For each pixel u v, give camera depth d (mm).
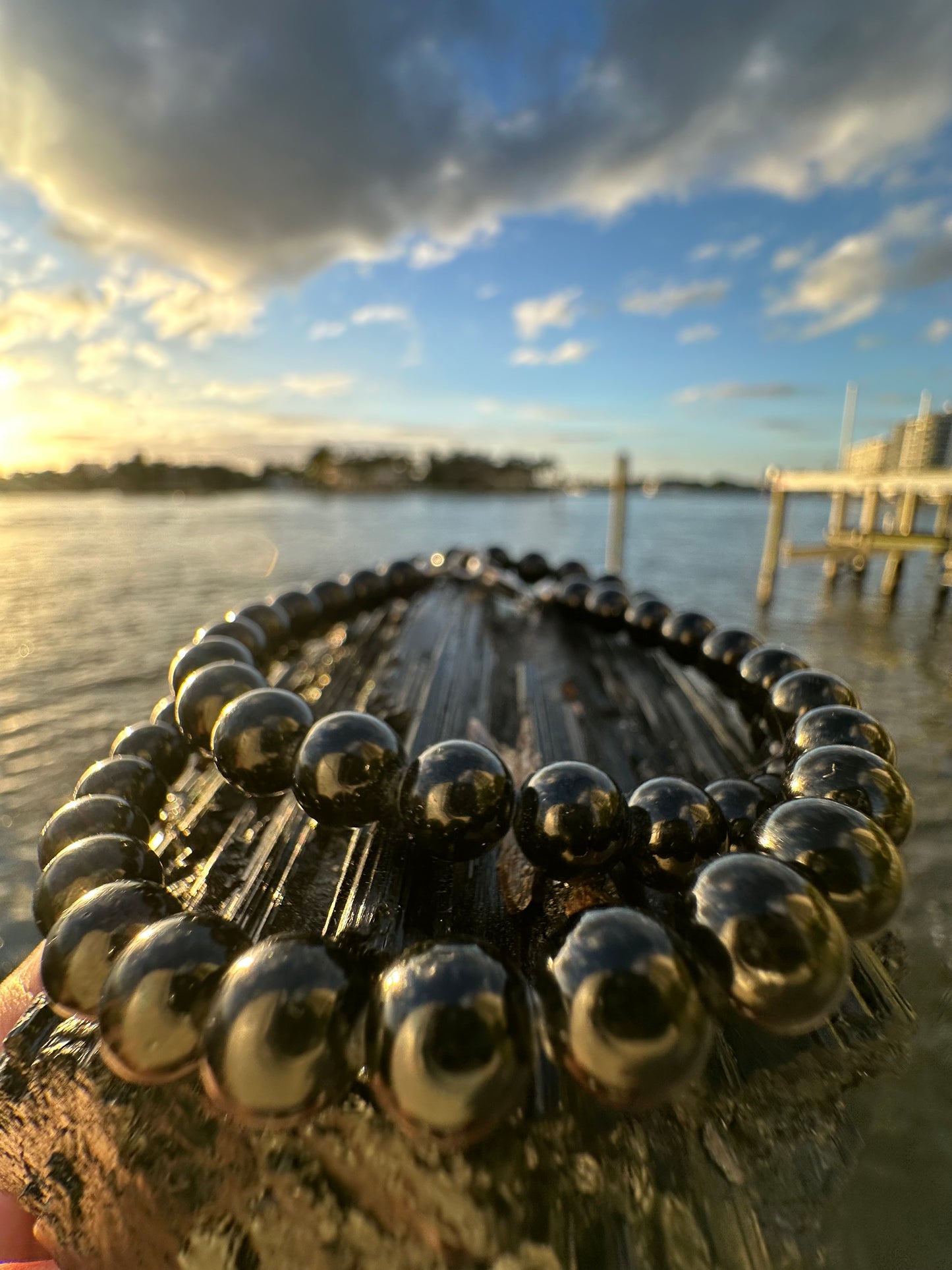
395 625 144
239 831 59
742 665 74
